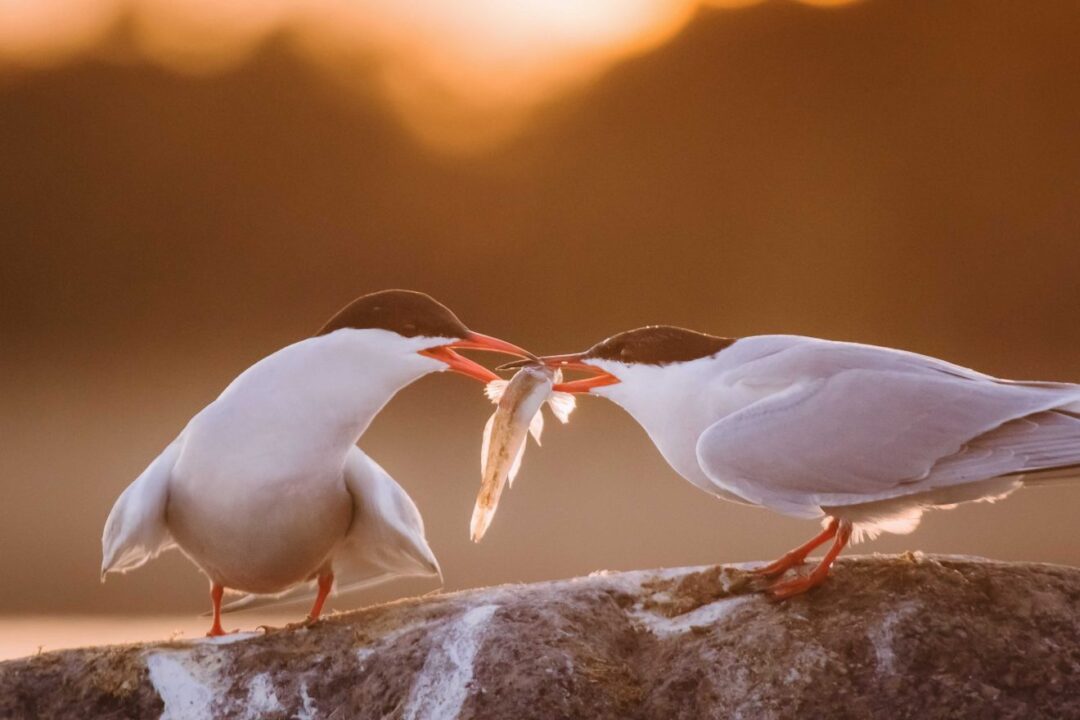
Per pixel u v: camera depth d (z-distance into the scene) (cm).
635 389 704
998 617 623
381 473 752
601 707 610
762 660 614
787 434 644
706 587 667
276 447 704
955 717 595
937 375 650
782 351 679
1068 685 603
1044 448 620
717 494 704
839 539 648
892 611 623
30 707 652
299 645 662
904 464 632
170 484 720
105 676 656
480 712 607
